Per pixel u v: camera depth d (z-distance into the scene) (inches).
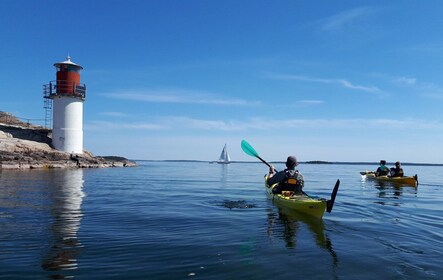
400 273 173.6
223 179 949.8
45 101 1364.4
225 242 228.1
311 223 293.7
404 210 377.4
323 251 210.5
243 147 533.0
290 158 398.9
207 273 169.8
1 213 324.8
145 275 165.3
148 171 1439.5
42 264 179.0
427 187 715.4
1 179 698.8
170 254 199.2
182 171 1584.6
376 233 259.6
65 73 1302.9
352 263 188.1
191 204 407.8
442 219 324.5
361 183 788.6
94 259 188.1
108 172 1151.0
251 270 175.2
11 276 161.8
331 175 1294.3
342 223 295.6
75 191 526.9
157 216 322.0
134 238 235.5
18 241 223.1
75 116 1338.6
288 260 191.9
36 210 344.2
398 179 785.6
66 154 1300.4
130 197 477.1
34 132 1407.5
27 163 1120.8
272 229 269.0
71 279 159.0
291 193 392.5
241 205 398.0
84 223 285.0
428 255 204.1
